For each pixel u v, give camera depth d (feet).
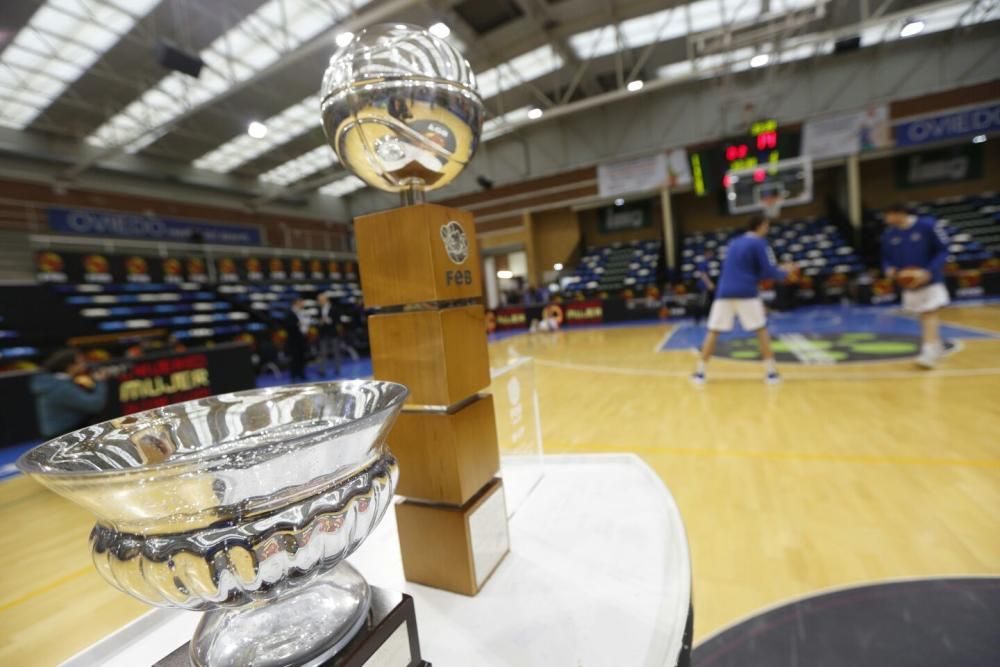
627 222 40.27
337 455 1.00
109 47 22.85
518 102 34.14
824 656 3.23
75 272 27.45
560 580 1.80
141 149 33.06
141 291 29.66
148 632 1.73
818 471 6.06
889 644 3.26
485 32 25.22
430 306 1.85
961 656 3.11
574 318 31.78
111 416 12.12
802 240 33.35
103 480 0.77
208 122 30.83
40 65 23.62
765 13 24.52
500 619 1.61
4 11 19.97
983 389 8.87
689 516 5.26
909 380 9.97
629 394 11.46
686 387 11.51
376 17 18.66
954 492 5.20
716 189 33.04
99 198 31.50
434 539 1.84
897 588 3.78
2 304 23.09
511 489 2.66
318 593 1.24
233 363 14.97
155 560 0.91
